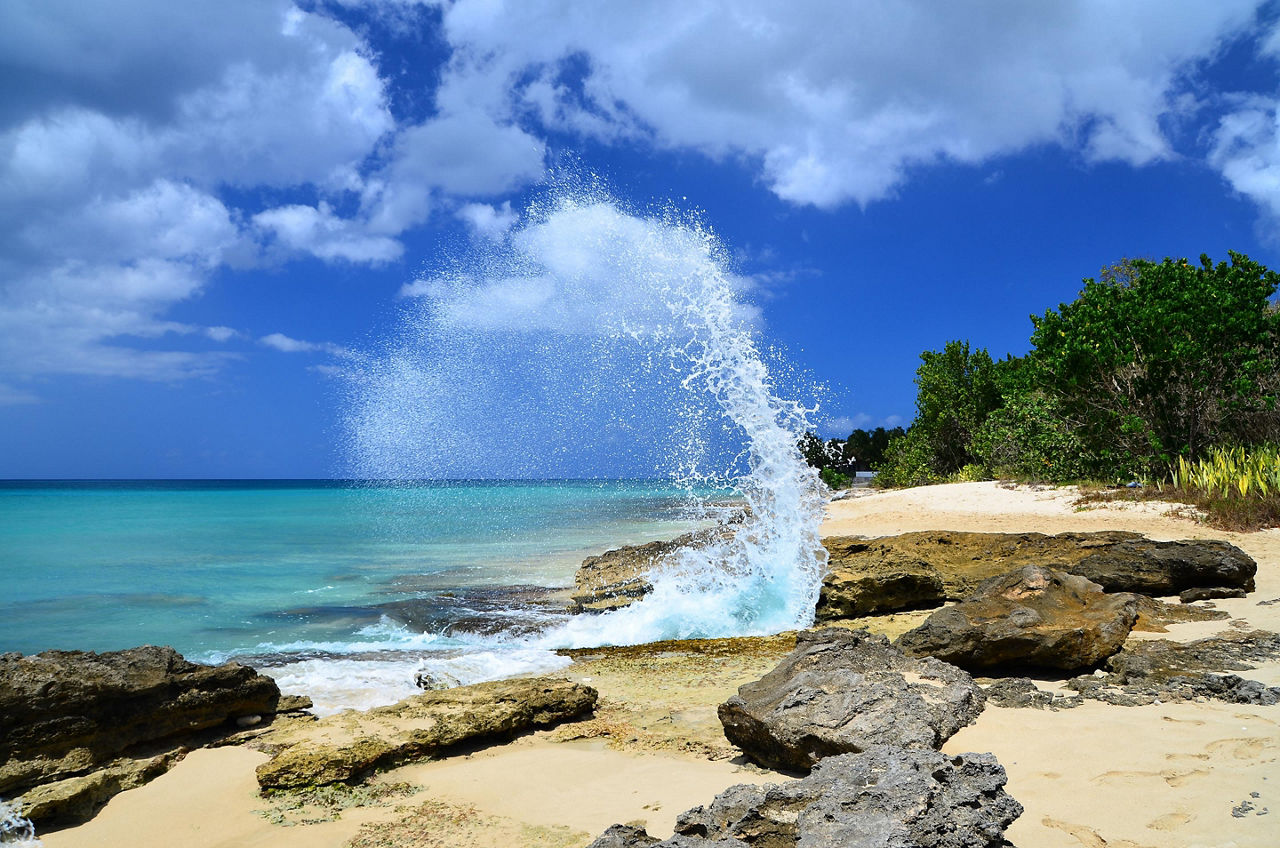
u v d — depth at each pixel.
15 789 5.14
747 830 3.38
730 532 13.99
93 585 14.16
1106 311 19.75
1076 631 6.60
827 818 3.25
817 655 6.07
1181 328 18.69
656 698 6.92
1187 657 6.43
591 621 10.80
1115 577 9.58
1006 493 21.27
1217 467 17.34
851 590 10.25
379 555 18.89
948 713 5.11
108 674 5.84
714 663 8.23
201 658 8.95
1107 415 20.62
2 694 5.34
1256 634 7.17
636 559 13.75
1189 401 19.58
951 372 36.66
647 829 4.12
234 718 6.47
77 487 106.38
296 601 12.66
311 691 7.53
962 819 3.18
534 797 4.79
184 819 4.78
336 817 4.67
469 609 11.99
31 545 21.08
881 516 19.84
